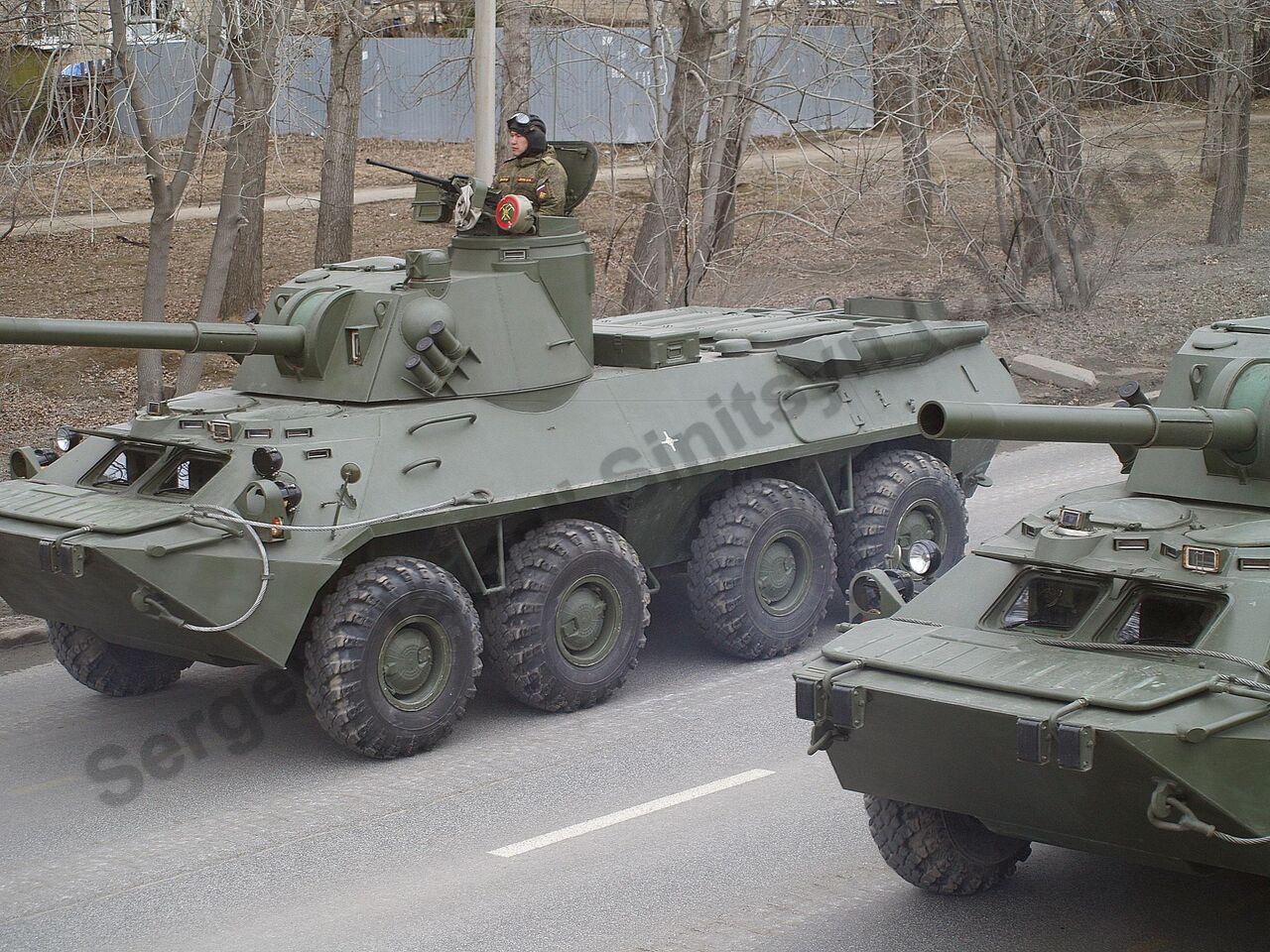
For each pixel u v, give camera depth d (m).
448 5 22.55
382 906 7.16
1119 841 6.15
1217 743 5.64
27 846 7.92
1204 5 22.75
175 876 7.54
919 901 7.15
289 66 14.15
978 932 6.82
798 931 6.84
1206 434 6.59
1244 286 22.34
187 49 14.22
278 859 7.70
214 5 13.70
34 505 9.16
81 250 24.86
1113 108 25.50
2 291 22.38
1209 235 25.22
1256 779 5.70
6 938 6.92
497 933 6.87
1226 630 6.14
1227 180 24.97
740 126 18.14
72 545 8.32
